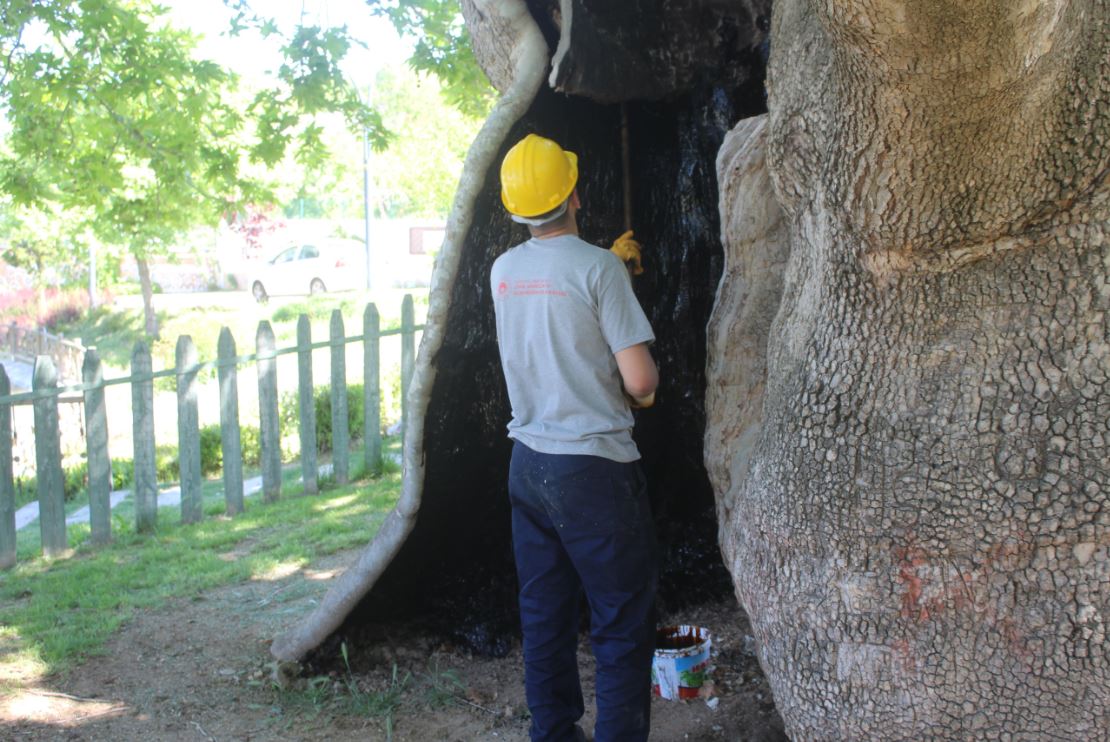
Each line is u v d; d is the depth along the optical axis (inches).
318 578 220.1
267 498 311.9
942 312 97.2
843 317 103.2
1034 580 93.0
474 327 158.1
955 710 97.0
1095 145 88.8
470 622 172.1
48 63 294.7
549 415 121.0
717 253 170.4
